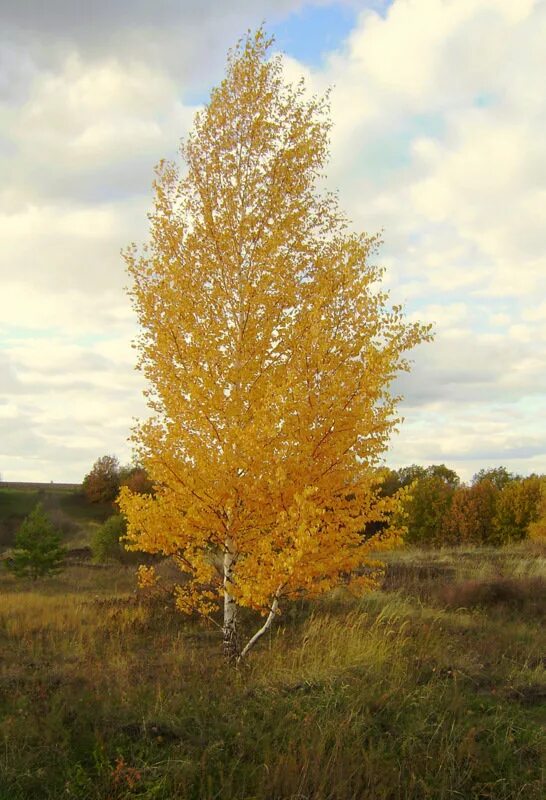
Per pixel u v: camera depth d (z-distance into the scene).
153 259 7.80
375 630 8.10
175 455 7.17
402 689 5.93
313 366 6.79
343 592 12.18
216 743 4.55
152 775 4.16
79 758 4.43
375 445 6.79
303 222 7.99
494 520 27.53
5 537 39.62
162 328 7.50
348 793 4.12
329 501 6.77
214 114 8.04
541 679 7.08
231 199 7.90
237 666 6.70
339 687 5.79
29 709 5.09
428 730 5.18
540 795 4.31
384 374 6.80
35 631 10.33
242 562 7.00
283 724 5.02
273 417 6.41
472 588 12.70
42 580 20.09
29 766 4.22
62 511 49.78
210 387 7.10
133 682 6.16
